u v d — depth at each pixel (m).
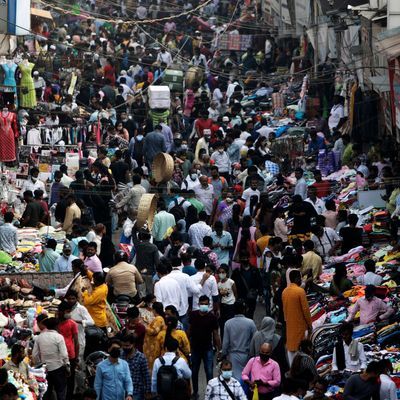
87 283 43.41
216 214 56.41
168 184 61.06
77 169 66.44
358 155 64.69
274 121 76.94
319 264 47.88
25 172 64.81
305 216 53.06
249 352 40.00
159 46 100.25
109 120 74.75
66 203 54.88
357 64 69.00
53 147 69.50
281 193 60.72
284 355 39.53
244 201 58.12
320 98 75.69
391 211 54.59
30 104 75.00
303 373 37.28
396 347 41.34
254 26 98.44
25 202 58.56
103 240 50.03
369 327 42.62
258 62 95.44
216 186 59.78
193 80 89.31
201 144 69.12
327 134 72.25
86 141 72.62
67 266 47.16
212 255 48.62
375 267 48.31
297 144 69.06
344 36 74.31
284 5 90.25
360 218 55.19
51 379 38.47
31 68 75.06
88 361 40.09
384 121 65.12
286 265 45.28
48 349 38.34
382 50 56.78
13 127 65.00
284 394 34.59
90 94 84.88
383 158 62.12
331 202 55.22
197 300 44.06
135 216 56.69
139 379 37.88
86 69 90.25
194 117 85.25
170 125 81.25
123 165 62.00
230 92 86.50
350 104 68.12
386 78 61.88
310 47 83.44
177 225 52.56
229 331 40.25
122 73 91.44
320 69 77.25
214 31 105.31
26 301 44.31
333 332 42.31
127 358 37.81
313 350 41.16
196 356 41.09
